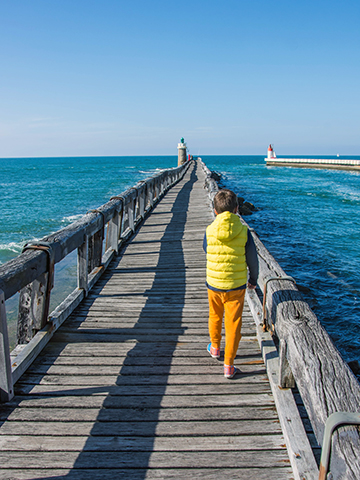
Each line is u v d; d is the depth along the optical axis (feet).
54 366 8.87
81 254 13.15
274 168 241.35
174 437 6.61
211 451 6.29
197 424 6.93
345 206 70.79
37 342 9.38
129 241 22.86
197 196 45.44
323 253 35.70
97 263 16.24
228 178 148.87
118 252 20.08
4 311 7.14
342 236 43.93
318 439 4.42
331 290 25.64
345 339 18.95
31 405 7.42
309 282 27.30
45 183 132.36
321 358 5.18
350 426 3.70
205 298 13.43
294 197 85.20
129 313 12.09
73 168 279.08
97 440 6.51
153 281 15.40
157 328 11.00
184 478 5.73
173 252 20.04
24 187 115.55
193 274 16.28
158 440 6.53
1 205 73.97
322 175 165.27
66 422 6.97
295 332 6.02
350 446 3.50
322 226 50.34
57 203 77.20
